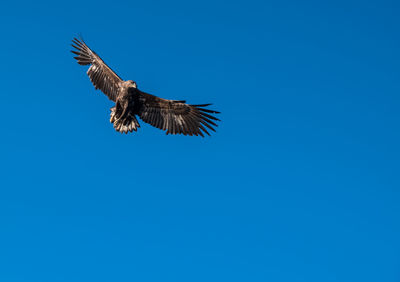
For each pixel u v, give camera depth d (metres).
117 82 28.45
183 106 28.91
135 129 28.20
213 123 29.03
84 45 28.94
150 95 28.52
